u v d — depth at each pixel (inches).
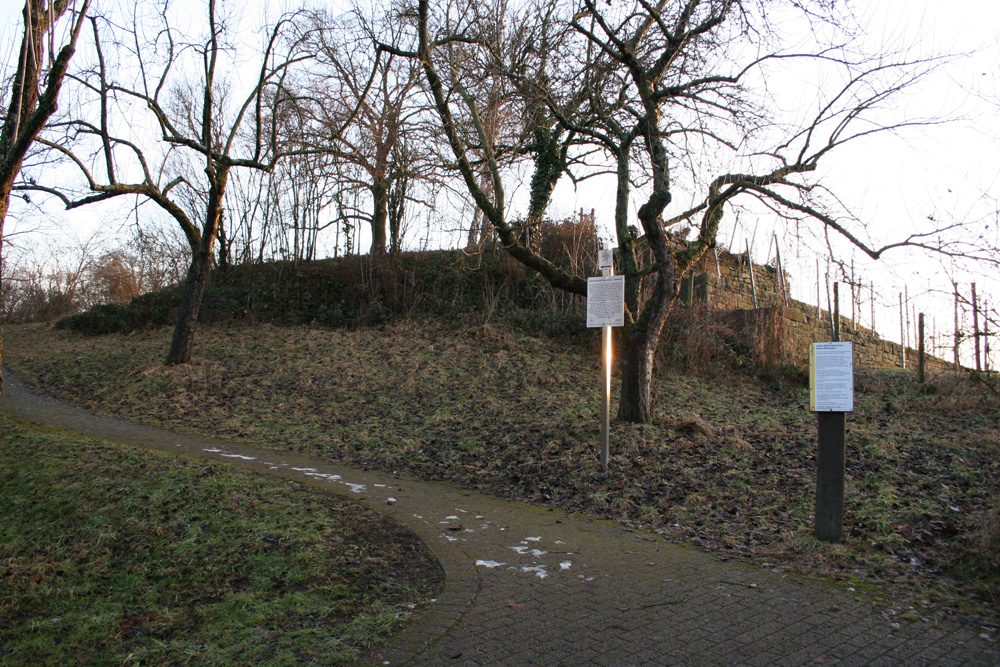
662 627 165.3
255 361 686.5
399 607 180.4
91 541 222.5
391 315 865.5
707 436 402.3
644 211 415.8
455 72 437.1
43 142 478.9
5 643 162.2
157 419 508.1
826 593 189.9
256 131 605.3
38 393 603.5
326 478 347.3
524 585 198.1
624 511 293.9
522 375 618.5
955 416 481.7
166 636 165.8
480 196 458.0
